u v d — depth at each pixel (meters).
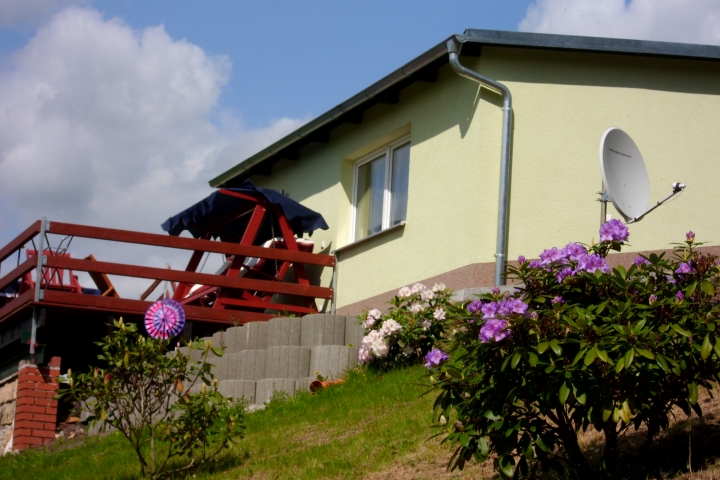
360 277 13.71
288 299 15.45
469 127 11.85
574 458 5.51
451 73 12.38
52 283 14.55
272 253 13.78
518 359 5.09
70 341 13.05
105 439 11.04
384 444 7.68
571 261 5.66
